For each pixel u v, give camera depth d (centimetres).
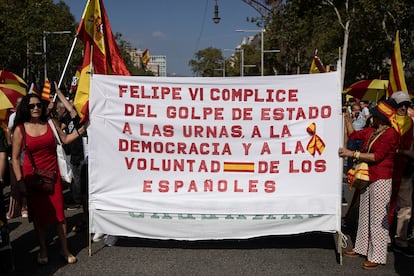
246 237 563
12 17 2505
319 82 548
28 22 2561
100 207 572
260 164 561
